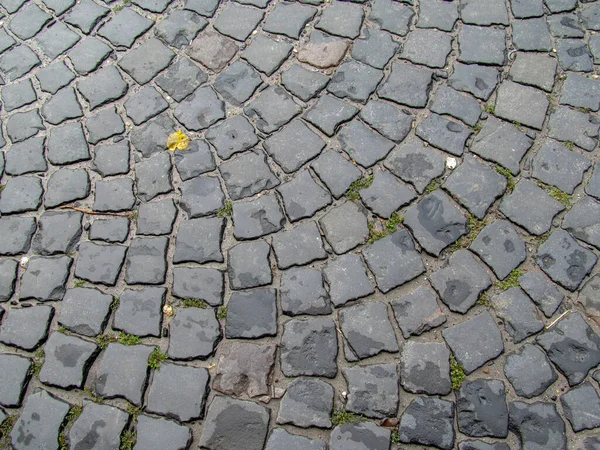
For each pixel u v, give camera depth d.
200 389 2.64
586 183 3.05
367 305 2.80
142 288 2.92
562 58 3.50
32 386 2.72
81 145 3.44
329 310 2.80
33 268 3.04
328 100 3.45
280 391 2.61
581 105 3.32
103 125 3.51
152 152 3.37
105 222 3.15
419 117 3.35
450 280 2.82
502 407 2.50
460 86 3.44
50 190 3.29
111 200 3.22
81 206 3.23
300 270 2.92
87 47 3.86
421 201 3.05
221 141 3.37
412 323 2.73
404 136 3.29
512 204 3.01
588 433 2.43
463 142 3.24
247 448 2.50
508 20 3.68
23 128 3.55
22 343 2.82
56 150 3.44
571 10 3.68
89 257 3.04
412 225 2.99
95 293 2.93
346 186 3.14
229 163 3.29
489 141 3.23
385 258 2.91
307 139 3.32
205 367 2.70
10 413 2.67
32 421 2.62
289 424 2.54
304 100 3.47
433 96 3.42
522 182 3.08
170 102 3.56
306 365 2.66
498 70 3.49
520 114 3.31
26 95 3.70
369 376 2.62
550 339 2.64
